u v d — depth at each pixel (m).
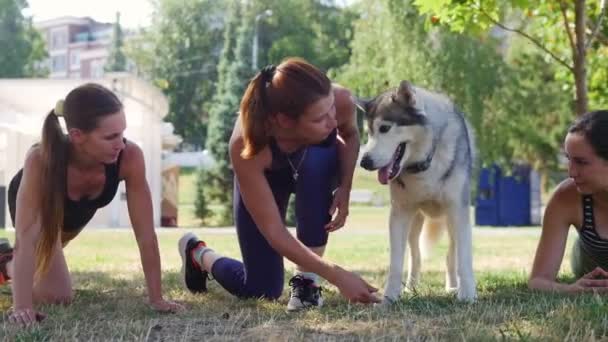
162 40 39.97
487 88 14.40
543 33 6.43
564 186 3.46
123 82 12.54
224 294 3.73
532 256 6.23
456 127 3.55
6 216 12.28
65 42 57.81
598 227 3.37
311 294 3.36
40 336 2.74
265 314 3.20
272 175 3.33
